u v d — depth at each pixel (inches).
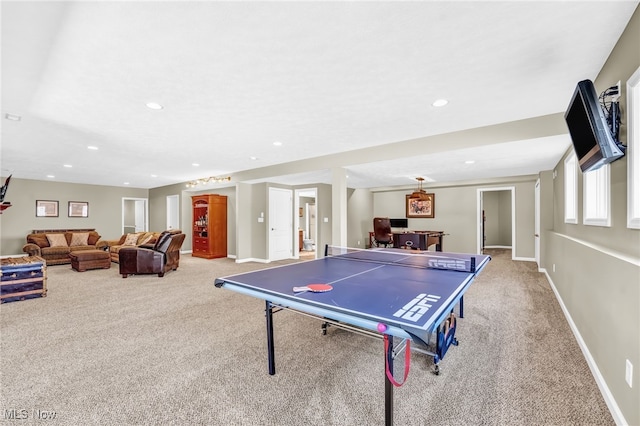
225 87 92.4
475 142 134.9
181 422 64.6
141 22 61.6
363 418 65.9
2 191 164.6
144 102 103.3
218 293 171.5
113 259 272.8
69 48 70.8
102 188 356.8
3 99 100.0
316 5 57.1
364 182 290.8
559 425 63.5
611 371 68.8
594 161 68.6
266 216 286.0
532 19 61.6
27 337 108.3
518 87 93.4
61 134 140.9
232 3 56.4
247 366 88.4
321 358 93.5
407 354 60.6
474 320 125.5
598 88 84.0
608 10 59.4
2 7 56.6
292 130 136.6
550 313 134.0
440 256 132.5
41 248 261.1
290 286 77.3
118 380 80.7
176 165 226.8
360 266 108.4
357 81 89.0
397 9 58.5
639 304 54.5
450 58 76.5
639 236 62.6
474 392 75.4
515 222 284.5
